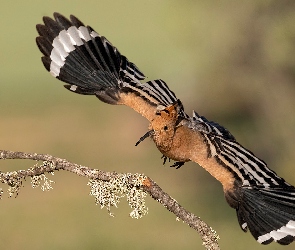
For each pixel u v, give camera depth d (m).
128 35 43.53
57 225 17.92
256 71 20.02
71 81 6.59
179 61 22.67
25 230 17.73
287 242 5.90
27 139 27.84
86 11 44.66
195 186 21.75
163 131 6.48
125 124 29.58
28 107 34.53
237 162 6.26
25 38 49.03
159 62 33.41
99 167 23.83
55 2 48.44
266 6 19.34
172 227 17.81
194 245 16.67
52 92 38.78
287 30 19.27
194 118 6.91
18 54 47.56
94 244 16.69
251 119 20.64
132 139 27.28
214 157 6.33
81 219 18.52
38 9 48.94
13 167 22.27
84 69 6.64
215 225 18.50
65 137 28.20
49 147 26.42
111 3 45.97
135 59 38.03
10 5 51.19
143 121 27.89
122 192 5.91
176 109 6.57
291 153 19.53
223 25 19.70
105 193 5.91
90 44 6.68
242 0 19.52
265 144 20.09
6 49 48.12
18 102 35.72
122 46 41.25
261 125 20.28
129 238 17.09
